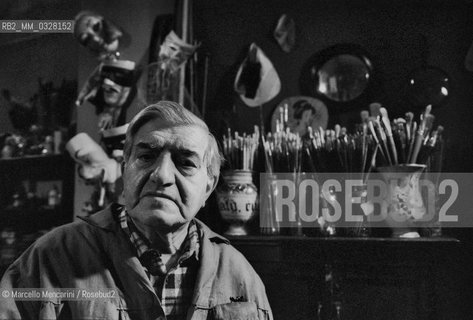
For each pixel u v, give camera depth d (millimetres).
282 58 1647
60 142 1739
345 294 1381
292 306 1419
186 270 790
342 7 1606
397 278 1331
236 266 828
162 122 716
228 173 1419
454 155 1450
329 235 1352
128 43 1698
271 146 1452
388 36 1549
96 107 1695
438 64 1501
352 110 1545
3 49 1824
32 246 776
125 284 720
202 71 1697
